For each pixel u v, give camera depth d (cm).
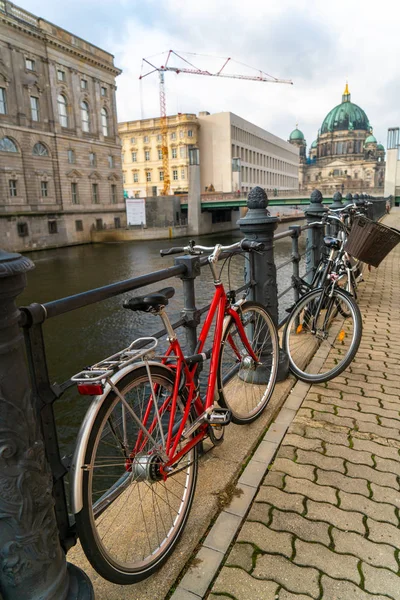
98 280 2798
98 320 1720
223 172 8919
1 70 4353
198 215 6081
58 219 5053
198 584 170
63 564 134
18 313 123
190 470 197
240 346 274
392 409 313
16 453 119
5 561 119
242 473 239
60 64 5097
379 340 460
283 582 172
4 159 4434
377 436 277
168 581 170
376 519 206
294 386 348
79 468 138
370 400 326
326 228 669
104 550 148
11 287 115
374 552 186
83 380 140
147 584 169
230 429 278
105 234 5450
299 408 315
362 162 12744
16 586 121
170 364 191
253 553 186
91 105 5641
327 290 364
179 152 9044
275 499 220
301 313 372
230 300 263
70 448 743
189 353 253
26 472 120
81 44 5378
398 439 274
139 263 3469
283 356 347
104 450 163
